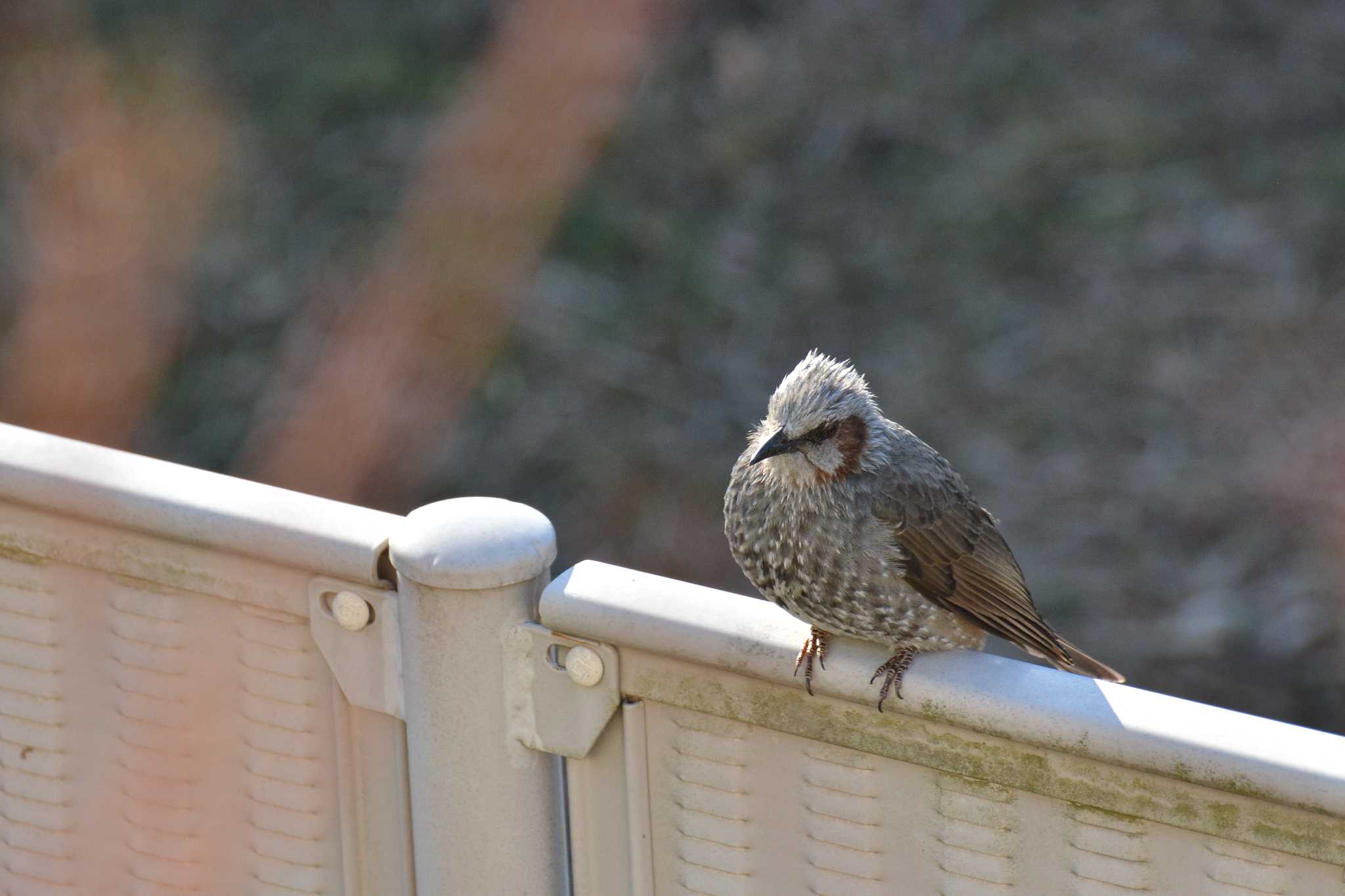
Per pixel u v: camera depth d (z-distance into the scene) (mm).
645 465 13781
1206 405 14164
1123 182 16656
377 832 5688
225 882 5973
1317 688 11703
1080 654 7531
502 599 5137
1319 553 12656
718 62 18219
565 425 14109
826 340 15203
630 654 5137
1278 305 15023
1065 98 17844
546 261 15531
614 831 5410
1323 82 17703
